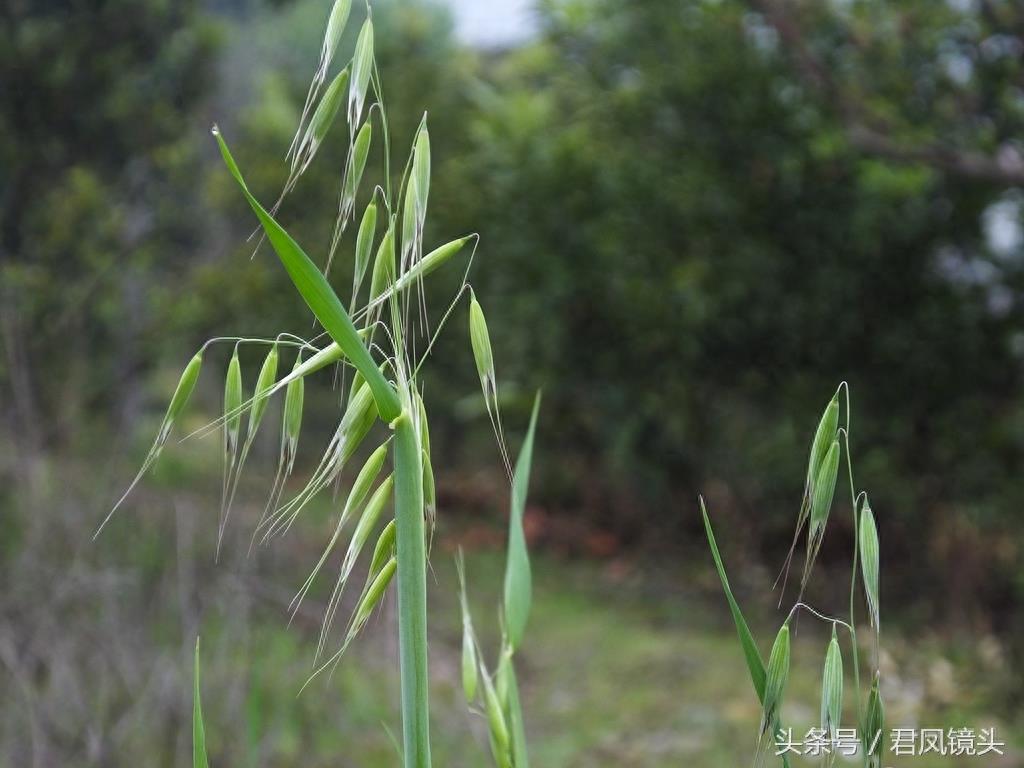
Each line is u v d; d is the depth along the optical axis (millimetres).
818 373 6145
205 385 6312
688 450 6805
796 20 5090
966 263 5980
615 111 6453
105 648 3156
